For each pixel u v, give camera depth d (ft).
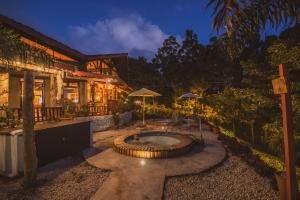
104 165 20.40
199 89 69.21
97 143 31.48
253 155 23.21
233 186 16.17
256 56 29.58
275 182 15.44
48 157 21.36
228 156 24.97
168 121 56.75
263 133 32.71
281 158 20.58
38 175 18.24
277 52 18.13
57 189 15.57
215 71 71.31
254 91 24.62
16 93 35.06
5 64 24.32
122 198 13.66
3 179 17.61
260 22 14.53
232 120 37.29
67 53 53.62
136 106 72.49
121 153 24.63
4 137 18.38
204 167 19.79
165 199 14.15
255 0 14.60
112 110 50.52
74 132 25.75
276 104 23.09
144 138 33.71
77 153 25.85
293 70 17.65
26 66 28.43
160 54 100.01
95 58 60.44
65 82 51.72
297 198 9.80
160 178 16.97
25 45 26.20
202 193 15.01
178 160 22.15
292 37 19.03
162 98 84.58
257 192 15.14
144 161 21.71
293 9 12.78
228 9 12.09
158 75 94.68
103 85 62.64
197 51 88.63
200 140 30.40
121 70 79.46
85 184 16.42
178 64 89.66
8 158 18.19
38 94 47.70
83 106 44.39
